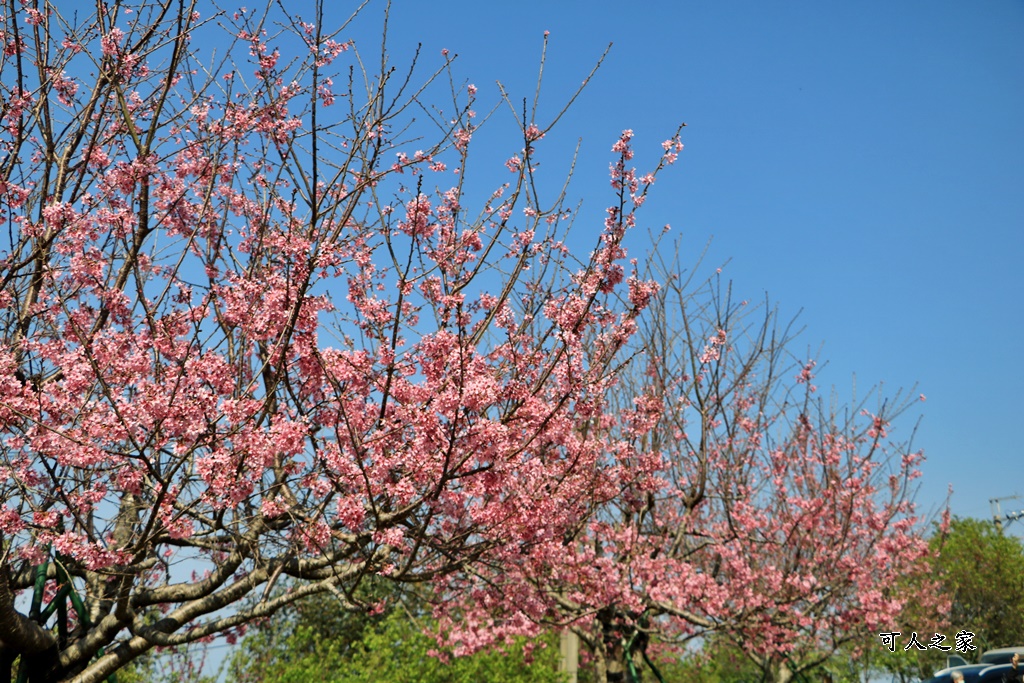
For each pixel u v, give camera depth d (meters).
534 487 7.10
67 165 7.14
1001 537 27.16
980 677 12.39
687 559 14.63
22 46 7.07
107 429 5.78
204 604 7.34
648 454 10.64
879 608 13.68
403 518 6.35
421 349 6.60
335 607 20.44
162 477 6.27
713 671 18.41
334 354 6.39
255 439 5.80
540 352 7.18
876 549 14.59
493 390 5.90
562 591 10.73
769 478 14.88
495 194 7.31
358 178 7.05
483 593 8.73
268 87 7.32
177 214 7.52
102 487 6.00
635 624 12.63
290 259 6.25
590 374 7.21
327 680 17.42
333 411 6.70
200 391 5.76
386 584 9.75
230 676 15.70
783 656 14.19
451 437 5.79
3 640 6.67
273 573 7.22
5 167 6.86
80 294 7.50
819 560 14.09
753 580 13.59
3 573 6.20
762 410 14.82
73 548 5.78
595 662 14.73
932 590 17.59
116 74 6.95
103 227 6.76
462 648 10.76
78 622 7.86
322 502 6.70
